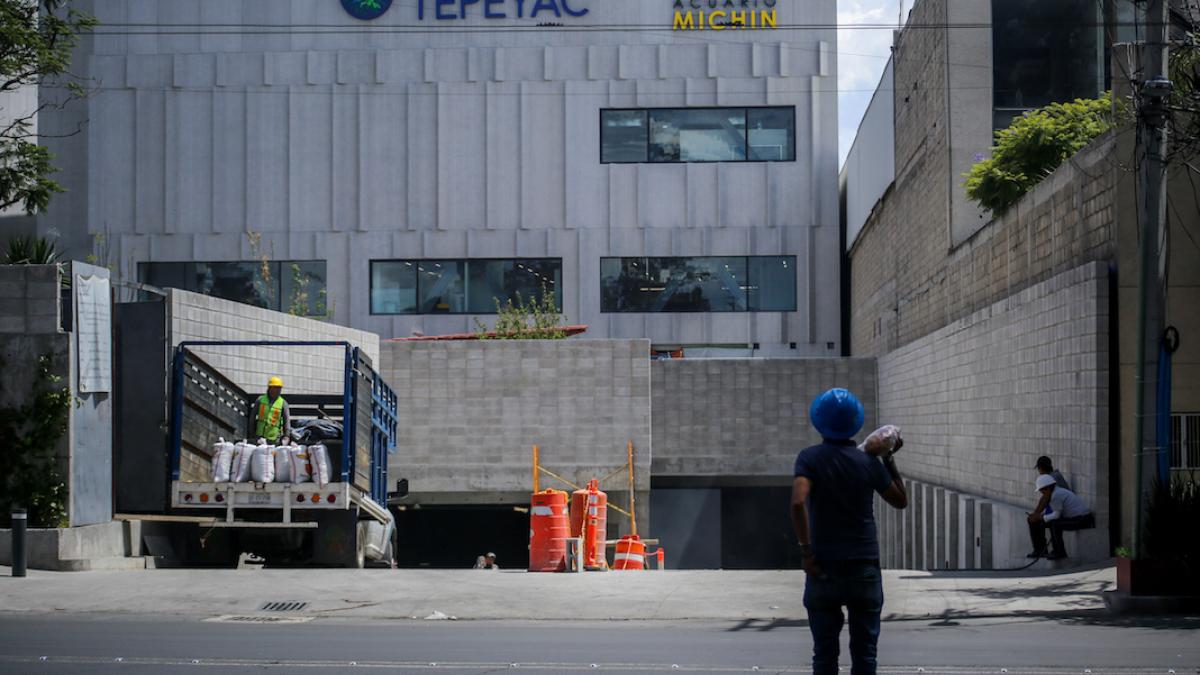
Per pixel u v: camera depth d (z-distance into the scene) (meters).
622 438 32.75
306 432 20.36
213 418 19.73
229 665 9.62
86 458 17.45
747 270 46.06
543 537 17.61
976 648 10.88
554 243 45.88
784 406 37.59
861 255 44.69
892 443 7.08
